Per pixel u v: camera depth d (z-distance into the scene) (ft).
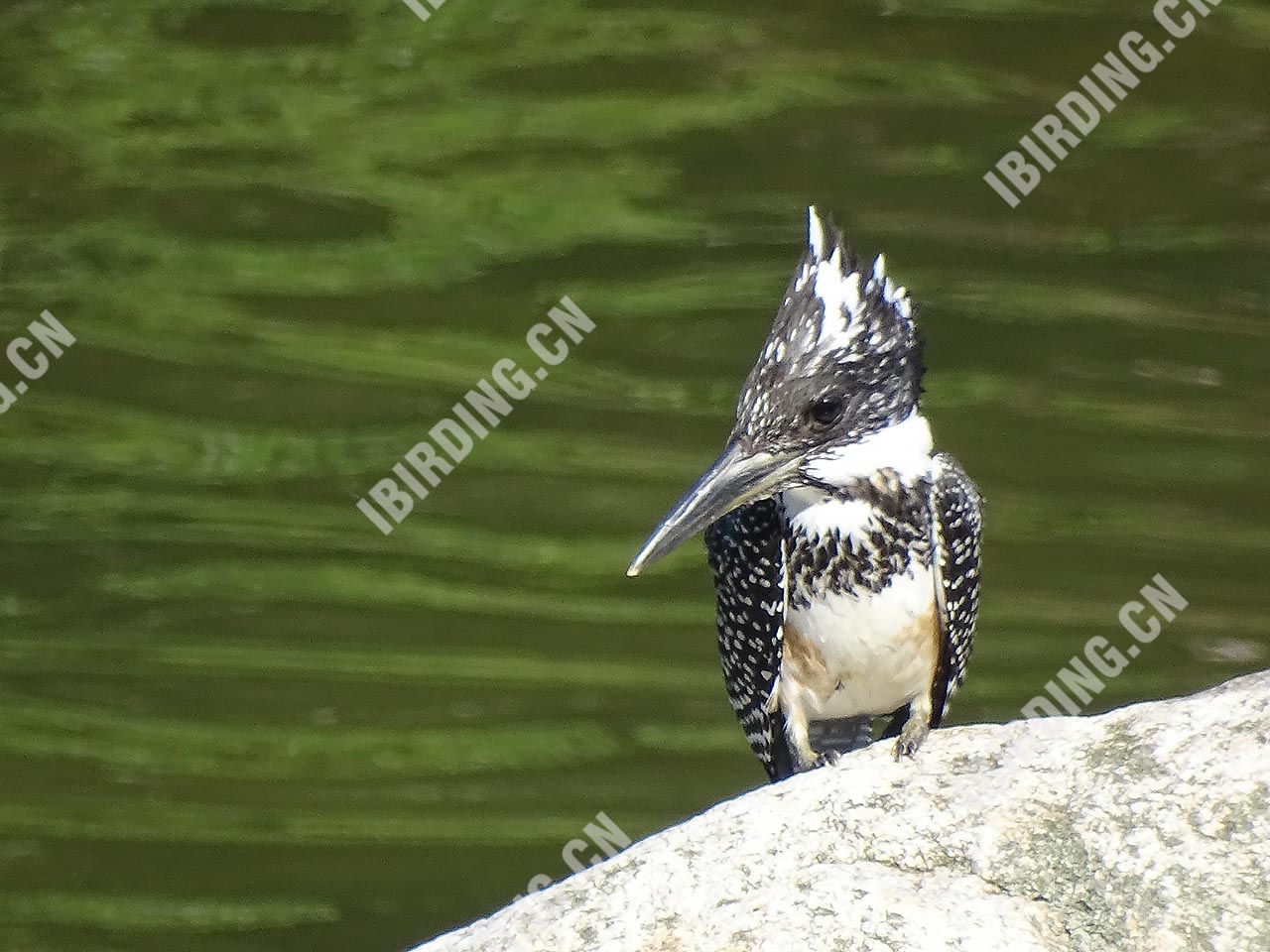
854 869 18.43
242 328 48.75
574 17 60.18
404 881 34.78
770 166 52.80
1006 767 19.27
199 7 61.87
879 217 51.03
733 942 17.90
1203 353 46.80
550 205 51.88
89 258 50.62
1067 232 51.21
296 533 42.91
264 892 34.53
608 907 18.69
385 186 52.85
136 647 40.16
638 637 40.40
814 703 24.41
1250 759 18.06
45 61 58.70
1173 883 17.31
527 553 42.34
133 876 34.78
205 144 55.01
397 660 39.60
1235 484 43.16
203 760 37.63
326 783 36.91
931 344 47.16
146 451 44.88
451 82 57.57
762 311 48.42
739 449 23.32
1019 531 42.04
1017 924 17.52
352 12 61.21
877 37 58.70
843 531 23.30
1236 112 54.60
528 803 36.29
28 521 43.50
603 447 44.62
